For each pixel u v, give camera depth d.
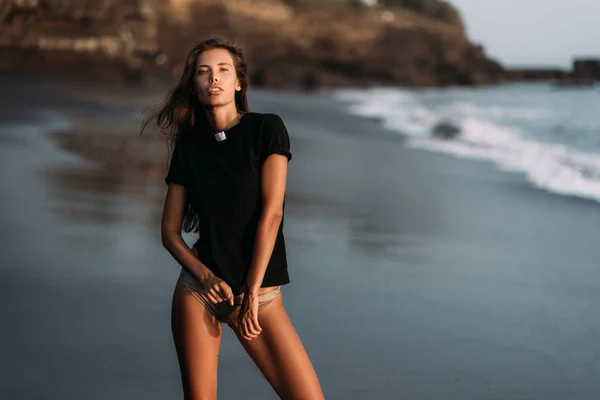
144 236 6.33
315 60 61.41
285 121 21.61
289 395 2.59
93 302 4.50
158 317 4.26
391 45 69.00
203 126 2.74
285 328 2.59
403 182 10.63
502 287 5.39
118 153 11.95
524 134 19.67
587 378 3.67
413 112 27.61
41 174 9.26
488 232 7.41
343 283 5.27
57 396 3.16
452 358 3.87
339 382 3.46
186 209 2.76
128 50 42.41
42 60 39.44
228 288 2.52
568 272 5.91
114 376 3.39
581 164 13.01
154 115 2.87
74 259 5.48
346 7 73.19
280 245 2.63
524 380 3.61
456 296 5.09
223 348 3.87
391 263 5.95
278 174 2.55
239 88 2.74
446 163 13.02
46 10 40.00
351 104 33.62
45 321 4.12
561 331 4.43
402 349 3.96
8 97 22.81
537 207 9.05
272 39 60.44
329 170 11.56
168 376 3.42
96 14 41.16
